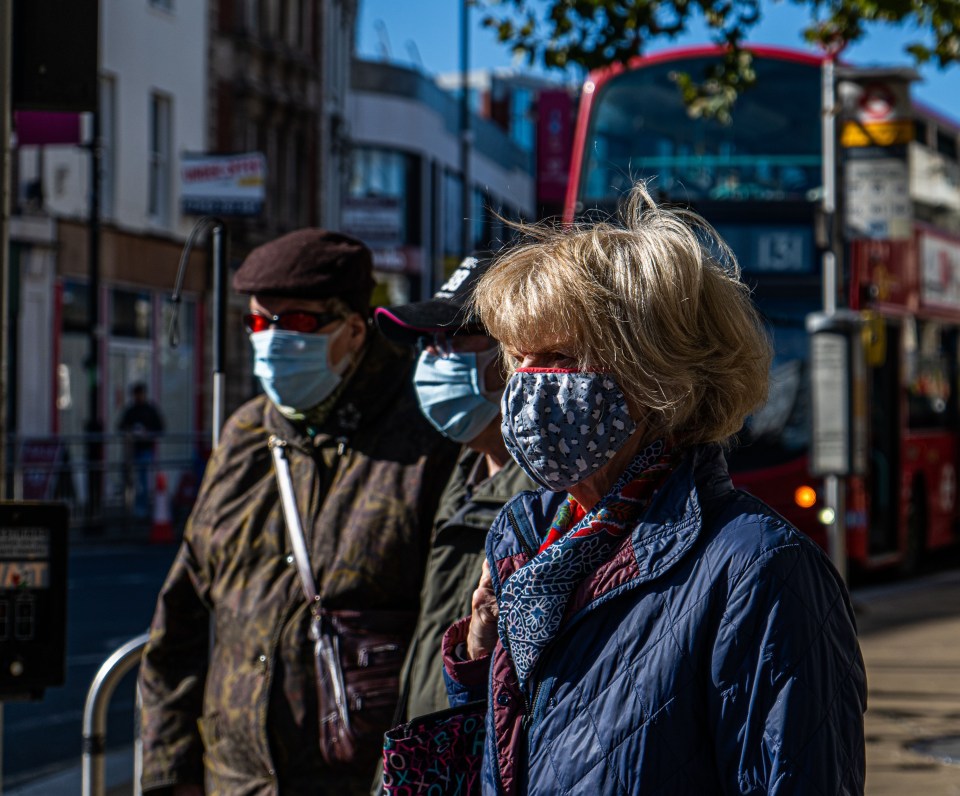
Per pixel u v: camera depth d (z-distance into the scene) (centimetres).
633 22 924
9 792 652
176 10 2827
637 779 193
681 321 203
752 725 188
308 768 321
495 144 5916
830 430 1033
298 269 339
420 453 335
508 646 209
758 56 1327
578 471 204
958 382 1784
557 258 207
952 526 1748
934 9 907
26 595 352
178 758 350
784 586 190
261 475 347
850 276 1220
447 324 305
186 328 2852
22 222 2311
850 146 1094
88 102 394
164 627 354
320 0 3662
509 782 210
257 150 3284
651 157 1316
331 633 324
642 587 199
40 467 1984
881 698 841
